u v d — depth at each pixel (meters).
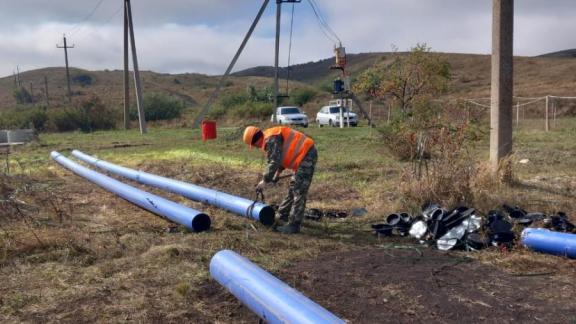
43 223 6.84
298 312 3.21
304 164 6.25
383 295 4.27
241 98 55.06
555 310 3.92
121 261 5.20
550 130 20.50
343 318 3.87
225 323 3.82
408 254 5.38
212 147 17.80
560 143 15.12
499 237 5.54
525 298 4.17
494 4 8.73
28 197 8.06
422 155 7.54
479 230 5.68
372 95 19.28
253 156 14.45
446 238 5.62
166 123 42.25
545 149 13.58
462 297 4.20
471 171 7.40
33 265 5.13
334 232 6.39
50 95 83.56
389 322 3.79
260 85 93.69
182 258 5.23
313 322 3.05
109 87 91.19
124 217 7.46
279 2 27.11
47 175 12.16
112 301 4.22
